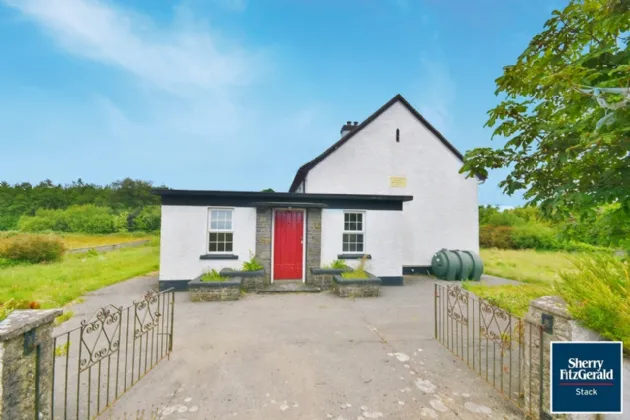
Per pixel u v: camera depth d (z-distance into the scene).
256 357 4.22
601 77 2.73
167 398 3.17
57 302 6.98
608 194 2.50
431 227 12.79
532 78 3.18
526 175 3.48
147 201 54.94
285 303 7.35
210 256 8.89
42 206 45.41
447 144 13.19
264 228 9.24
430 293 8.62
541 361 2.69
